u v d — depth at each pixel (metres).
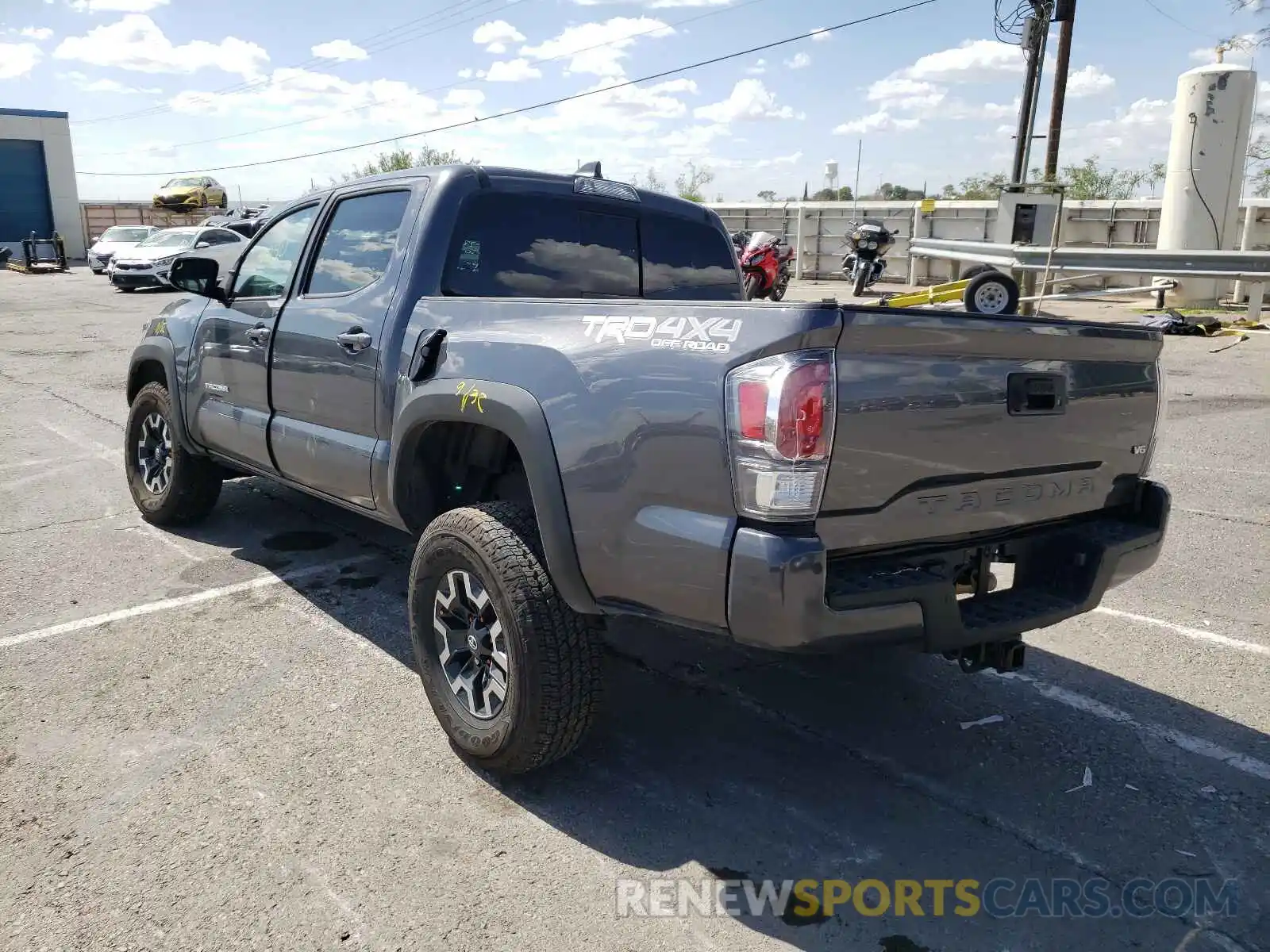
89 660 4.10
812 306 2.49
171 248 24.53
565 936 2.55
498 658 3.18
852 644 2.65
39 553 5.44
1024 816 3.12
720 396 2.58
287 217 4.77
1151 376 3.39
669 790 3.23
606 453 2.84
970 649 3.04
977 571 3.06
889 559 2.79
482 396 3.21
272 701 3.77
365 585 5.00
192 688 3.87
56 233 36.22
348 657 4.17
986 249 13.95
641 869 2.82
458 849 2.89
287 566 5.27
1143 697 3.92
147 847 2.87
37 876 2.73
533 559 3.06
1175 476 6.99
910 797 3.21
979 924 2.62
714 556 2.60
